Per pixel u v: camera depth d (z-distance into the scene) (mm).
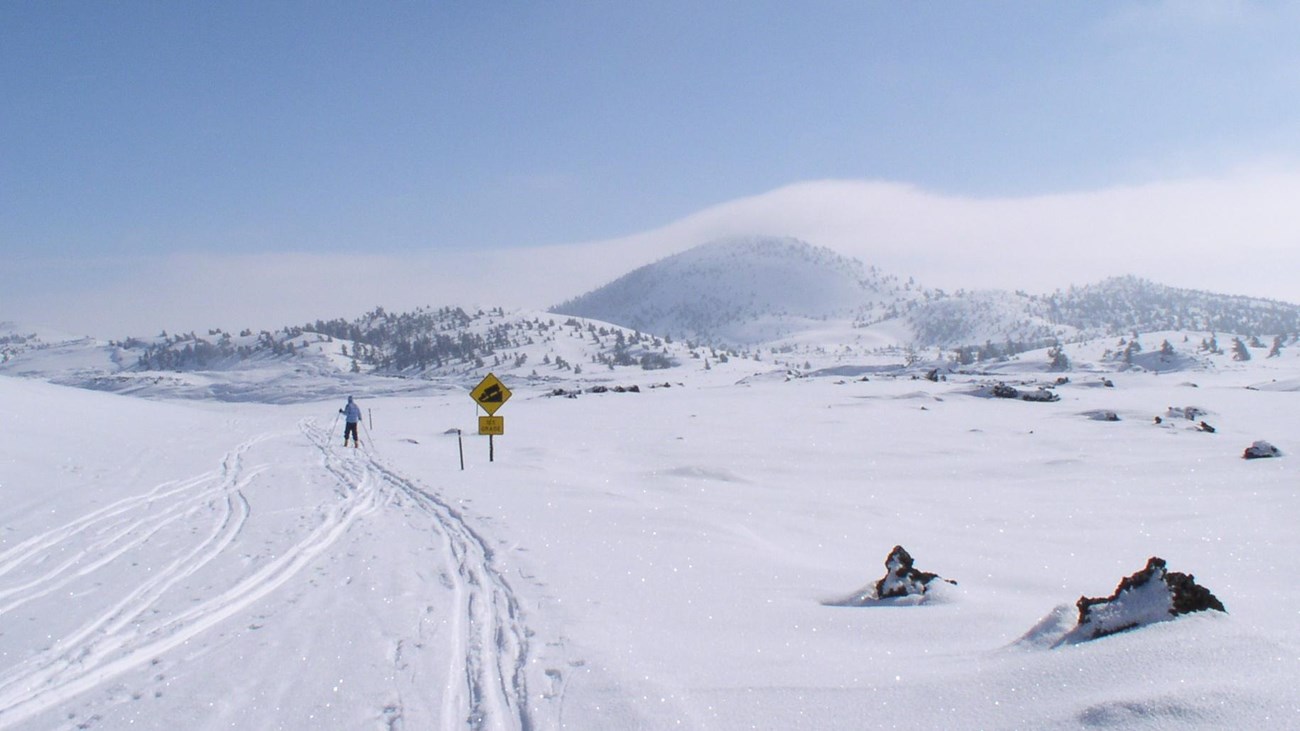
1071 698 3717
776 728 3994
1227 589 7836
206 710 4699
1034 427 30734
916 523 12938
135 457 18438
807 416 37875
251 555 9078
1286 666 3553
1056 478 18562
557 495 14336
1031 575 8703
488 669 5270
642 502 13766
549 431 33375
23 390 27500
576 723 4305
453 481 16344
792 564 9141
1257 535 11453
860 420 35156
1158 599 4516
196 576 8086
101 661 5602
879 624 6070
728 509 13750
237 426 34469
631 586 7641
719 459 22609
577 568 8375
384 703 4742
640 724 4207
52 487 13609
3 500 12234
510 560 8750
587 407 50594
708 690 4621
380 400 105375
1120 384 74062
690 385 81312
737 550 9812
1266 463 18922
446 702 4742
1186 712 3230
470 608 6809
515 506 12836
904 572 7160
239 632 6219
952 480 18781
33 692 5059
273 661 5523
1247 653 3754
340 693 4914
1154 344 198875
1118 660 3951
